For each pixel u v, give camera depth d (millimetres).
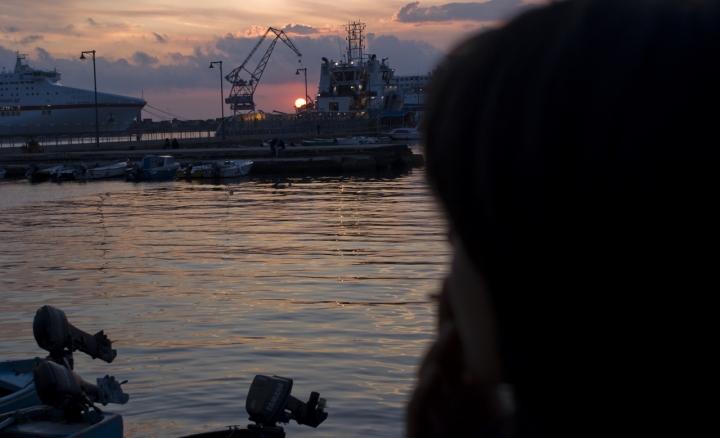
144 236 20516
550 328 438
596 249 419
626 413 433
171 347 8742
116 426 4453
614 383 432
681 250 409
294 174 52844
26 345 9117
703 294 410
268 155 57781
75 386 4371
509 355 462
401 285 12383
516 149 431
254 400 3936
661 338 419
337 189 38062
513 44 453
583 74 425
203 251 17234
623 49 424
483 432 528
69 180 48688
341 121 98375
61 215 27188
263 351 8469
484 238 445
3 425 4328
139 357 8352
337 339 8938
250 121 90625
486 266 451
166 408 6691
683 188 406
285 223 22922
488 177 436
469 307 476
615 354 429
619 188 412
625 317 422
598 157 414
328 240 18656
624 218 413
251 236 19922
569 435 450
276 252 16766
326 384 7266
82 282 13484
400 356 8148
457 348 542
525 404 471
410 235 19250
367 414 6434
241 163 51375
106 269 14953
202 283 13055
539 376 453
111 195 36719
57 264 15750
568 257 424
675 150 407
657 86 413
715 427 417
